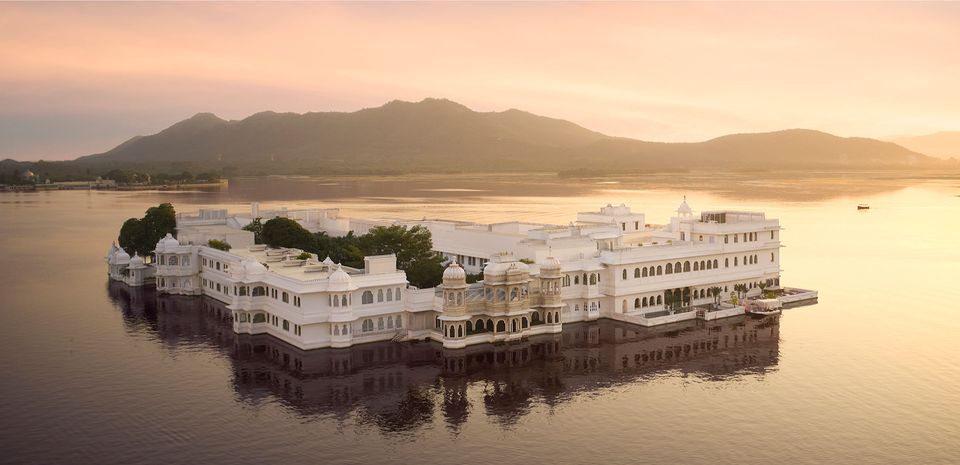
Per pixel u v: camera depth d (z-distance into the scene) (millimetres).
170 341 140875
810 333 149375
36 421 102938
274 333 143750
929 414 106500
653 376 122938
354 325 137875
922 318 162000
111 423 102375
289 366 126000
